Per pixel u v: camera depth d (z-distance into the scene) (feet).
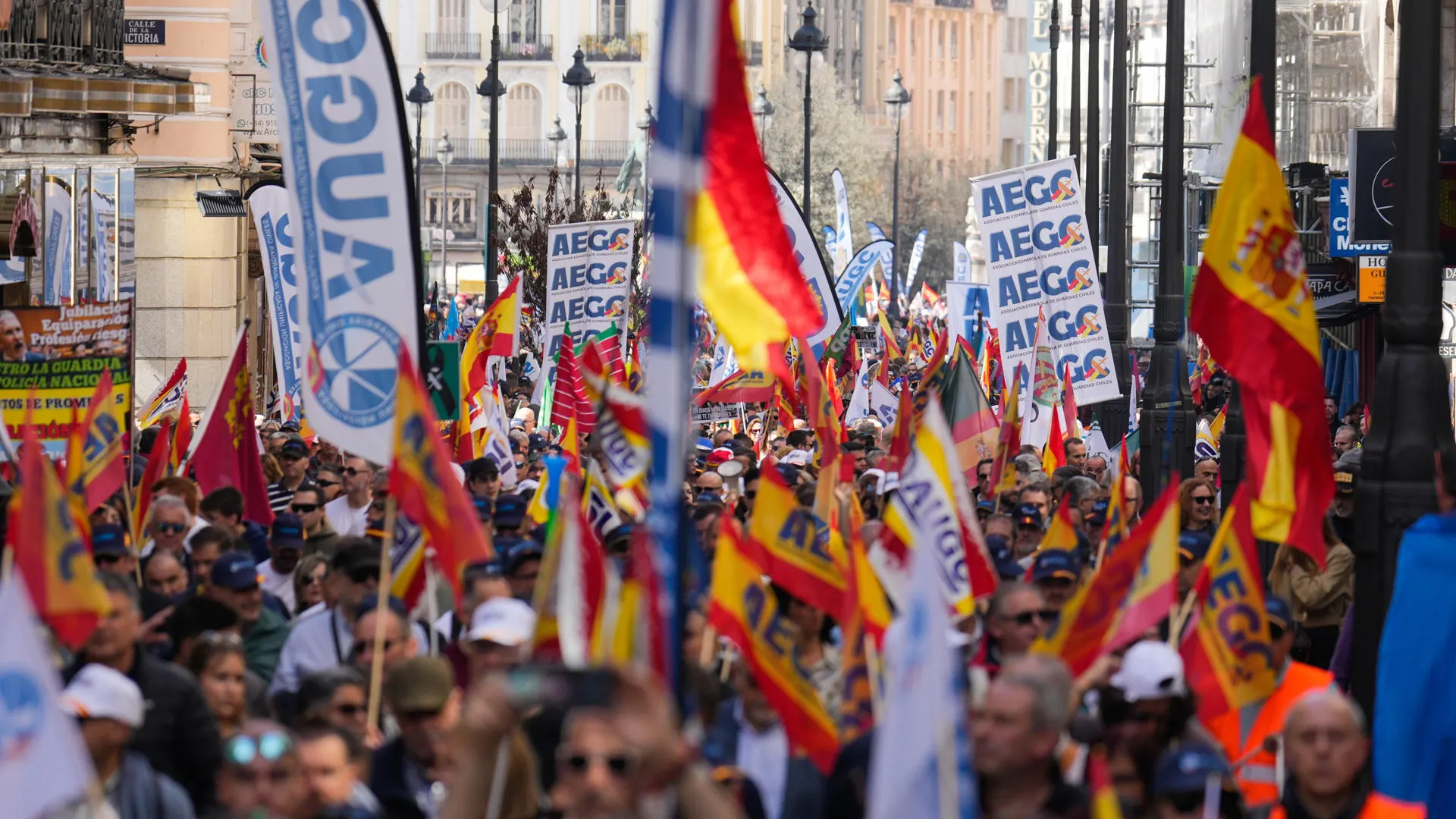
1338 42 542.16
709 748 70.85
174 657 92.58
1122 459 114.11
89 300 262.88
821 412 144.15
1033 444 217.56
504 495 128.26
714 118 94.43
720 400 245.24
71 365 134.00
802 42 525.75
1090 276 246.27
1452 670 79.51
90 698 67.00
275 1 111.55
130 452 141.49
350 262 111.24
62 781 53.62
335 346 111.04
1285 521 107.55
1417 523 80.53
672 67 60.54
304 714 72.02
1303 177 394.93
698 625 90.17
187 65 370.94
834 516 124.88
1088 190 364.79
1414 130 105.91
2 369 133.08
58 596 73.36
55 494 73.26
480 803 51.88
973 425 180.04
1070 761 71.97
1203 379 359.05
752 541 88.94
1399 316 105.81
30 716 53.36
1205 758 64.90
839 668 89.04
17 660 53.36
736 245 95.76
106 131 285.23
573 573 60.90
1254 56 156.97
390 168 111.04
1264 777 86.53
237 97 387.55
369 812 66.18
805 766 79.20
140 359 377.71
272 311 202.69
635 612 65.31
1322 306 338.34
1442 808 79.66
